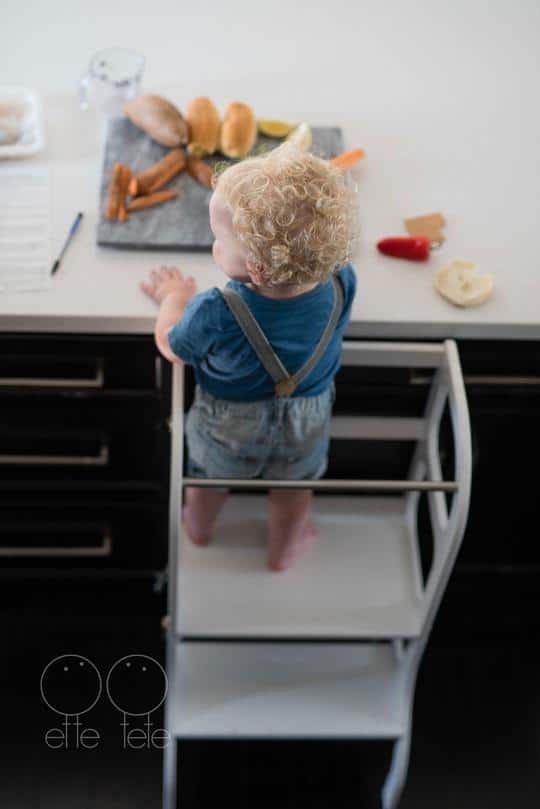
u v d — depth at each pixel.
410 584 1.75
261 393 1.43
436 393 1.63
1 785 1.90
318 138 1.73
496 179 1.74
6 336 1.55
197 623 1.67
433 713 2.03
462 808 1.93
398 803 1.92
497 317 1.55
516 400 1.71
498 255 1.64
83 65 1.84
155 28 1.91
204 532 1.75
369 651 1.85
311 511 1.84
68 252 1.58
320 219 1.21
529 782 1.96
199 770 1.95
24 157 1.70
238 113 1.67
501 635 2.13
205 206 1.63
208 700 1.77
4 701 1.98
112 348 1.58
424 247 1.60
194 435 1.55
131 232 1.58
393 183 1.72
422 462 1.76
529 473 1.83
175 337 1.36
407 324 1.54
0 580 1.99
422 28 1.95
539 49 1.93
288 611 1.70
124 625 2.08
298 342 1.36
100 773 1.92
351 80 1.85
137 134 1.71
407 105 1.83
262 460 1.54
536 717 2.04
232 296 1.32
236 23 1.93
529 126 1.82
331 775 1.96
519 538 1.96
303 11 1.96
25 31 1.88
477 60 1.90
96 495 1.83
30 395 1.65
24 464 1.75
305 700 1.78
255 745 1.98
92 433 1.71
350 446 1.80
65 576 1.98
